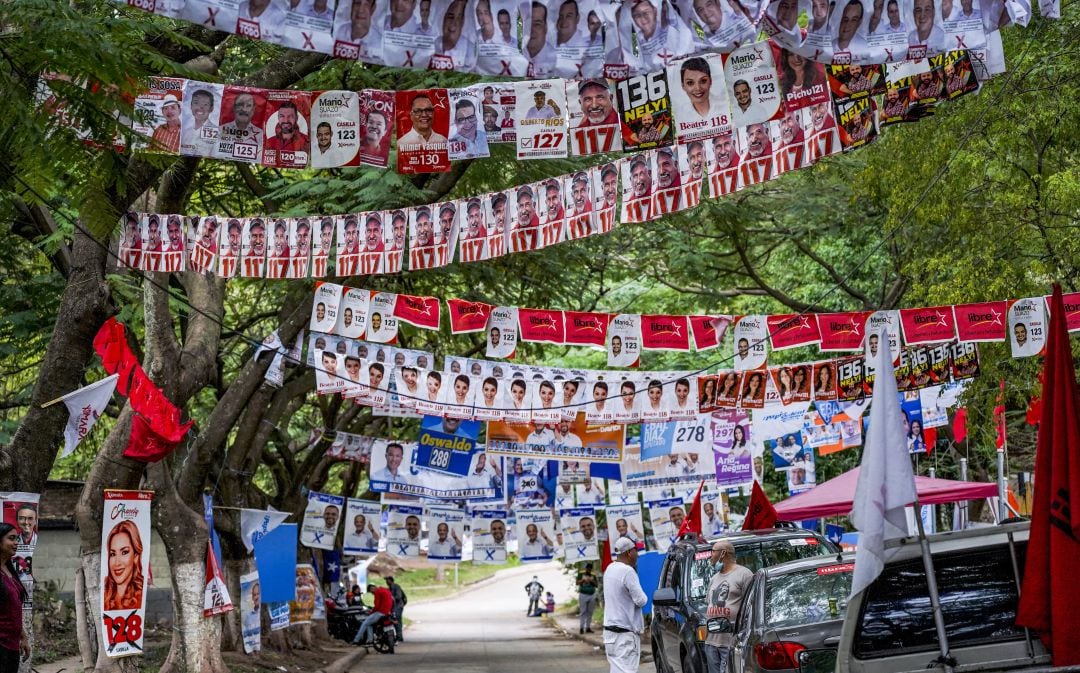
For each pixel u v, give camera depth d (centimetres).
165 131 973
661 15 747
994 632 698
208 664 1750
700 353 3112
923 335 1652
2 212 862
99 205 774
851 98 955
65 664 2022
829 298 2800
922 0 785
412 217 1367
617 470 2123
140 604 1427
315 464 2877
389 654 3147
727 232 2452
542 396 1794
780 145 1089
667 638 1442
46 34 711
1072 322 1606
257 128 986
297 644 2830
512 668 2467
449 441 2103
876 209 2464
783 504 1670
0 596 930
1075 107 1552
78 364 1253
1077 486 665
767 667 871
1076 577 660
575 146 970
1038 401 1825
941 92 995
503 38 733
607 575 1227
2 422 2220
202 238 1385
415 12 721
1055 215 1622
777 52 941
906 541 704
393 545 2522
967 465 2473
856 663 698
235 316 2683
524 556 2395
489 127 987
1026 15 792
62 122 739
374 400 1903
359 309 1641
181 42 968
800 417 1973
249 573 2241
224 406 1822
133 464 1523
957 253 1720
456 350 2759
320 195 1836
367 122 989
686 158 1155
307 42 704
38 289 2017
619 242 2625
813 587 951
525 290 2392
